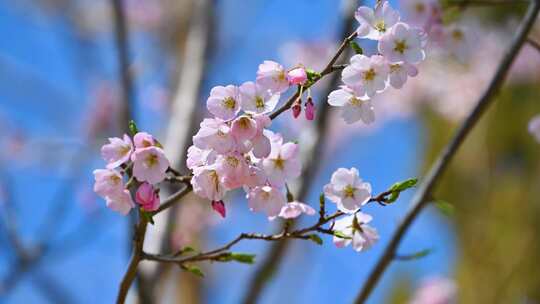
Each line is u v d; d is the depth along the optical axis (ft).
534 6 5.62
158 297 6.54
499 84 5.57
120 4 7.30
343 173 4.54
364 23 4.46
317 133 6.33
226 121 4.40
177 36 10.78
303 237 4.62
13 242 7.29
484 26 11.09
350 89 4.51
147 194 4.44
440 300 10.11
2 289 7.19
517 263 12.45
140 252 4.66
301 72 4.44
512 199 13.61
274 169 4.51
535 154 13.96
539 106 13.93
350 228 4.63
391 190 4.55
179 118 7.33
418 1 5.76
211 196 4.44
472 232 13.69
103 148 4.52
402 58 4.43
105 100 12.00
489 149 14.20
